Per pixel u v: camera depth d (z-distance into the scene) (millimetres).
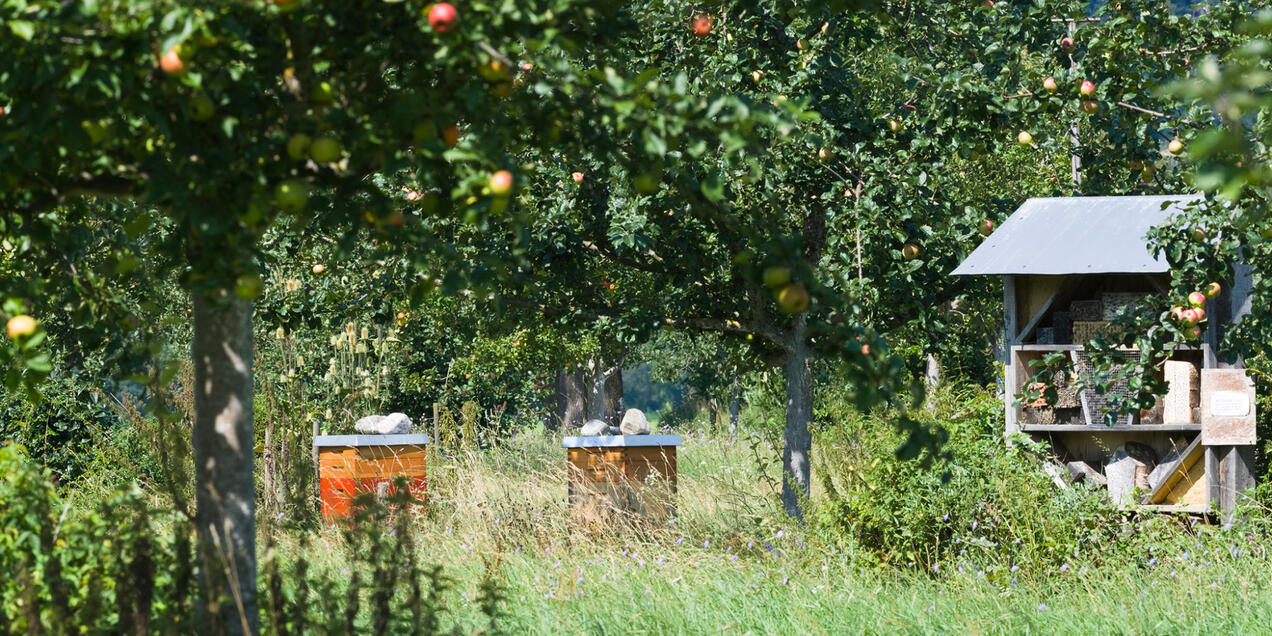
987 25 24141
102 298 11594
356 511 11195
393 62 9070
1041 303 22953
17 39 7348
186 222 8328
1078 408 22656
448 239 19469
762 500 24578
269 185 8289
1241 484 21250
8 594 9008
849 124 22609
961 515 19719
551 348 40812
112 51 7371
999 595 17719
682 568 19734
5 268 14109
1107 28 20875
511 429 42031
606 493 23781
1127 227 21969
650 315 22688
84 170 8906
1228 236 16953
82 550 9680
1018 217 23125
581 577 18562
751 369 27109
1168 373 22125
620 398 68562
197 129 8203
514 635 15453
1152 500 21906
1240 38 19016
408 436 27141
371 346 36531
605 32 10125
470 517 23891
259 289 8148
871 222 21922
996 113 22844
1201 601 16734
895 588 18547
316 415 33469
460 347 45250
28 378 11016
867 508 19984
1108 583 17938
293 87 8523
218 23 7691
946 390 22531
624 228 20234
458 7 8023
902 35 24703
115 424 32625
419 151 8805
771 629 16016
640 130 8898
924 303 23844
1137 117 21922
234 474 9445
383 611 10219
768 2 21375
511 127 9484
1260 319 17875
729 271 22250
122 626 8922
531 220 19188
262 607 9852
